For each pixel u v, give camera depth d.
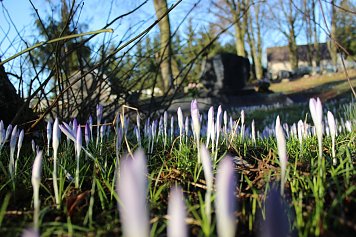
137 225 0.61
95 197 1.81
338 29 38.91
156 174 2.28
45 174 2.26
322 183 1.66
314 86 28.02
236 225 1.44
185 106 10.38
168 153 2.88
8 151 3.15
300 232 1.22
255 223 1.45
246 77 21.50
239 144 3.21
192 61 4.73
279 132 1.48
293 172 1.99
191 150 2.90
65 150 2.75
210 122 2.17
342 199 1.51
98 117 2.84
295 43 45.09
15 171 2.12
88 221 1.57
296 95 22.95
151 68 5.16
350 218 1.41
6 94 3.72
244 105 18.17
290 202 1.58
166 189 1.95
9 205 1.82
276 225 0.74
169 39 4.86
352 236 1.26
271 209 0.75
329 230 1.31
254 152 2.88
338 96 20.12
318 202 1.38
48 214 1.65
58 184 2.06
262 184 1.92
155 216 1.53
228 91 18.83
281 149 1.47
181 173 2.21
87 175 2.25
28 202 1.86
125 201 0.62
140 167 0.70
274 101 18.88
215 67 19.91
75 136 2.04
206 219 1.27
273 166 2.20
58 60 3.64
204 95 18.75
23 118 3.56
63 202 1.78
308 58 52.25
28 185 2.09
